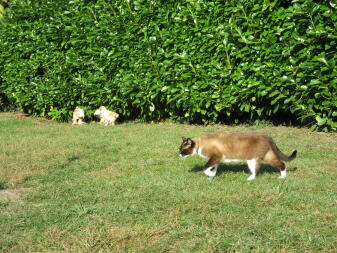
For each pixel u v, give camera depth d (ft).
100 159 13.38
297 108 15.07
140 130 16.70
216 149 11.71
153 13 17.20
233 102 16.06
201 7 16.21
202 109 16.89
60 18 19.25
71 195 11.21
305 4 14.28
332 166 12.42
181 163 12.86
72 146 14.66
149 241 9.65
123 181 11.75
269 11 15.24
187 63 16.53
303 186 11.25
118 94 18.33
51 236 9.80
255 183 11.51
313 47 14.39
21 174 12.35
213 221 10.07
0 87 24.52
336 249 9.34
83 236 9.79
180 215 10.30
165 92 17.26
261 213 10.27
